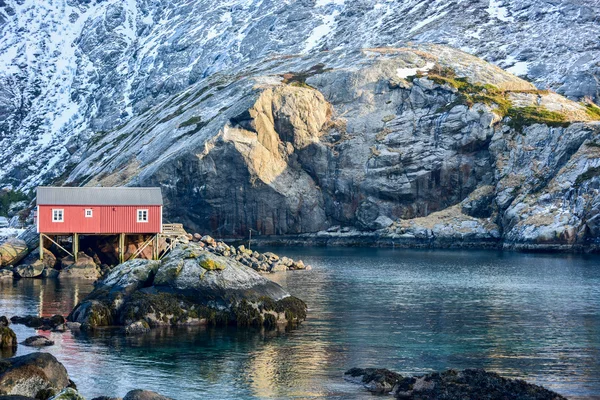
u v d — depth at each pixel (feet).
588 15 619.67
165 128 533.14
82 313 164.14
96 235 296.30
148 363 133.90
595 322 177.68
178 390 118.62
